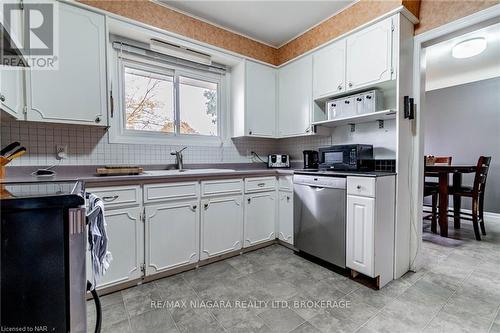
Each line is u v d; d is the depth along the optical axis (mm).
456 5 1725
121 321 1382
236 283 1813
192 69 2631
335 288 1738
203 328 1331
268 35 2729
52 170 1814
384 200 1773
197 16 2336
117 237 1654
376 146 2303
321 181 2070
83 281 643
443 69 3557
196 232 2031
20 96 1497
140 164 2254
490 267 2080
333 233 1976
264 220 2510
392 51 1838
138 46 2225
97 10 1766
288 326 1344
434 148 4438
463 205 4125
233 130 2879
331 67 2332
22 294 575
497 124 3787
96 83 1766
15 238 567
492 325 1336
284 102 2895
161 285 1781
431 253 2396
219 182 2164
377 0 1953
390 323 1360
